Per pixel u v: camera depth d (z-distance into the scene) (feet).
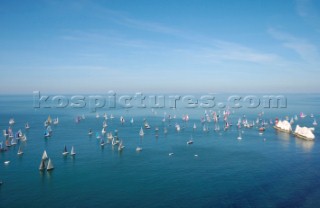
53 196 363.76
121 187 391.04
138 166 483.51
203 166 480.23
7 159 523.29
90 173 448.24
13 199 356.18
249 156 541.34
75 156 546.26
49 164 462.60
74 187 392.27
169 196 361.10
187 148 612.70
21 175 439.22
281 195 359.25
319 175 426.51
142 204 340.59
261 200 346.33
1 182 407.85
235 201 344.69
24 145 637.71
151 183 404.98
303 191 369.50
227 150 592.19
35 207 335.26
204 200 348.38
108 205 338.75
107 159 526.16
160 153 570.05
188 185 395.96
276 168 463.01
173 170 460.55
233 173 442.09
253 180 410.31
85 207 334.85
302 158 520.83
